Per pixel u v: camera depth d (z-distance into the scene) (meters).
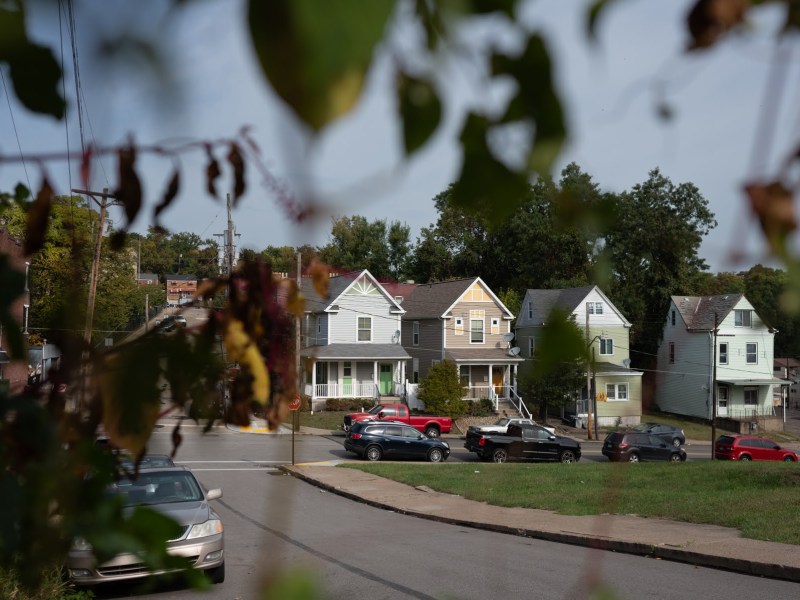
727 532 11.75
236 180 0.85
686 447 33.59
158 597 7.30
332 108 0.46
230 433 26.78
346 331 38.38
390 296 39.12
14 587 3.01
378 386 38.38
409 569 9.63
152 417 0.96
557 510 14.26
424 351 41.47
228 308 1.08
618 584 8.98
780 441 38.03
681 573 9.64
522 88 0.61
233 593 8.07
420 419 32.19
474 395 39.00
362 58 0.46
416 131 0.60
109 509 0.85
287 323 1.12
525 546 11.46
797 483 15.75
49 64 0.71
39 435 0.80
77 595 6.57
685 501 14.35
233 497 15.97
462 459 26.52
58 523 0.81
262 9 0.45
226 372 1.07
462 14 0.57
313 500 16.69
